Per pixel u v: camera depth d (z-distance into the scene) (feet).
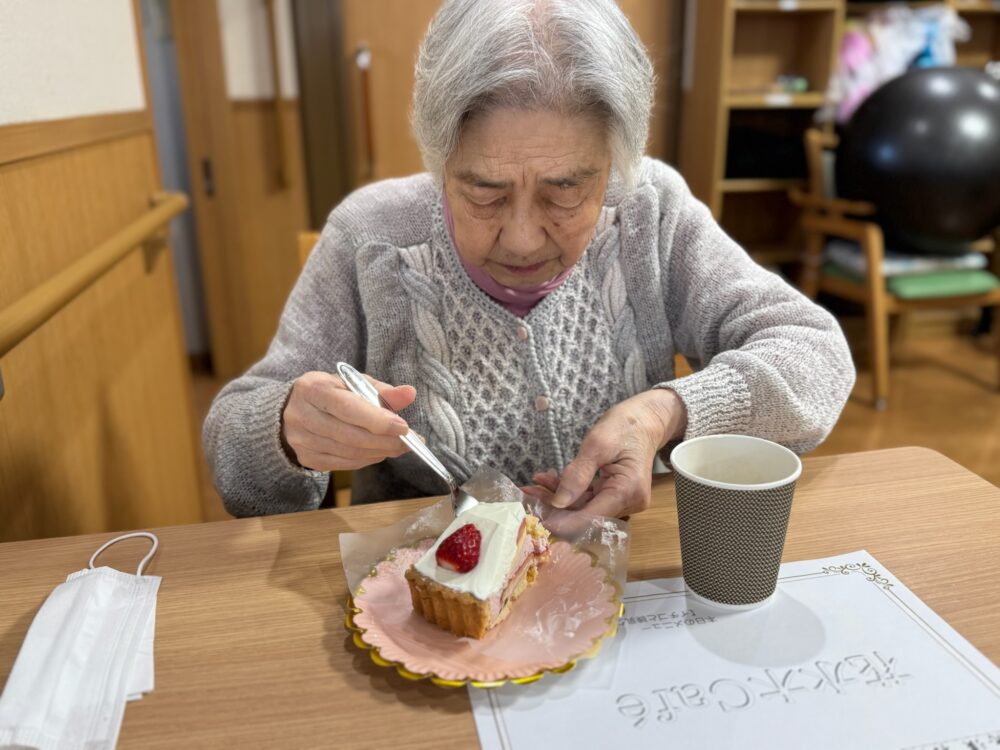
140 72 4.93
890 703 1.77
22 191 3.26
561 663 1.87
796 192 10.19
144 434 4.74
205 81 9.27
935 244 9.07
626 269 3.37
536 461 3.25
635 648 1.97
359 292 3.32
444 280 3.20
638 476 2.51
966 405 9.25
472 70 2.24
